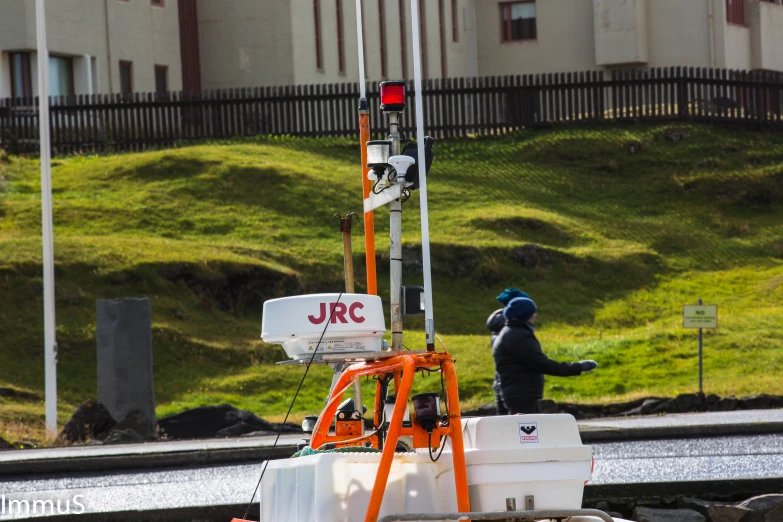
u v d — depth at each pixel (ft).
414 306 79.15
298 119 461.78
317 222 375.25
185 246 335.26
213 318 304.30
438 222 385.50
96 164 418.10
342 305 81.92
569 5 629.92
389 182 79.15
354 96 461.78
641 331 312.09
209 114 457.68
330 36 548.31
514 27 643.45
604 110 478.18
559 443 72.13
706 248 387.34
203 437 214.28
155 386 262.06
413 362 69.36
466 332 317.63
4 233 337.31
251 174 401.90
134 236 347.56
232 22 530.68
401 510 71.56
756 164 444.96
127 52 488.44
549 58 634.84
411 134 465.06
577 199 424.05
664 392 247.29
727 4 618.44
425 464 71.97
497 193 419.33
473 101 472.85
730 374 262.47
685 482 119.96
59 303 291.58
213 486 142.61
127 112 447.83
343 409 83.76
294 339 82.02
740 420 198.18
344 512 70.85
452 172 437.17
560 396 252.83
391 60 581.94
